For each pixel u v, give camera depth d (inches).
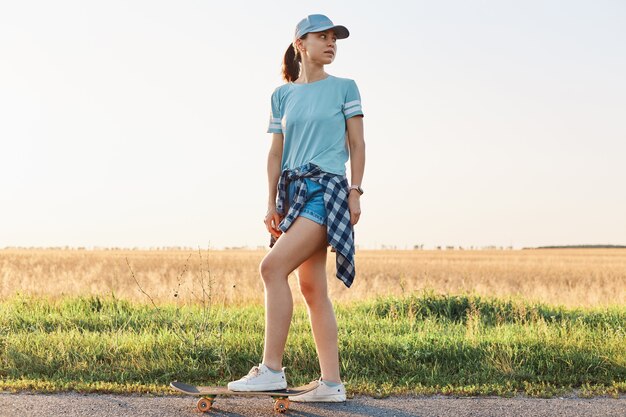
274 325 168.7
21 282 570.9
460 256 2511.1
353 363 234.7
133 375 221.6
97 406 170.7
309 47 181.3
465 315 405.7
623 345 244.4
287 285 170.6
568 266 1531.7
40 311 374.9
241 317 343.0
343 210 172.4
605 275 1178.6
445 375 226.5
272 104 189.6
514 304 418.6
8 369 224.5
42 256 1656.0
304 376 227.6
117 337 263.9
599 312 400.8
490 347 245.0
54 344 249.8
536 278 1088.2
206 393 165.9
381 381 218.1
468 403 177.8
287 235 170.1
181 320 306.8
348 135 182.1
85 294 496.7
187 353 242.2
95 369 224.7
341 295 527.5
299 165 177.5
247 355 239.9
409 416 163.0
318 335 181.0
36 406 169.5
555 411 169.0
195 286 477.4
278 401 166.9
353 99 181.3
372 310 409.4
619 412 168.4
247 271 964.0
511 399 184.7
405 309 409.7
